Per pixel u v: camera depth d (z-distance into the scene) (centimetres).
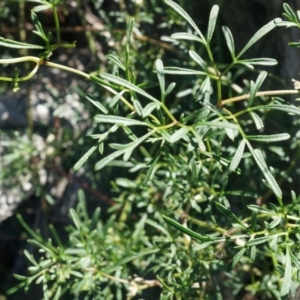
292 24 22
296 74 33
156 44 39
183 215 32
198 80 35
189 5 38
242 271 34
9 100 51
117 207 37
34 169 45
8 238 51
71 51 52
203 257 29
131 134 22
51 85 49
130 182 35
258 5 33
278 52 33
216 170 29
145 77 40
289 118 33
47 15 51
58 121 46
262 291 36
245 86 36
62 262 32
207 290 34
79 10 44
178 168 31
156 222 35
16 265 52
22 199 50
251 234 23
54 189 50
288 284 21
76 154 44
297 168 33
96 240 34
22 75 49
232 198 35
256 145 34
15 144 44
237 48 36
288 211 22
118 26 45
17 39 50
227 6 35
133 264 37
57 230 49
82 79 49
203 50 38
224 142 35
